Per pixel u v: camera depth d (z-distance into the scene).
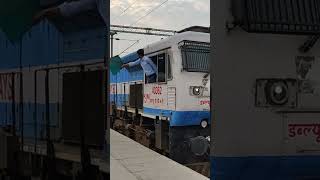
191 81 12.03
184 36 11.96
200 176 8.46
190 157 11.88
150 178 8.27
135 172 8.88
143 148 12.64
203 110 12.16
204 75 12.16
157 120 13.50
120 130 20.16
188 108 11.96
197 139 11.84
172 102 12.14
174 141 11.91
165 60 12.72
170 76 12.31
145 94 15.00
